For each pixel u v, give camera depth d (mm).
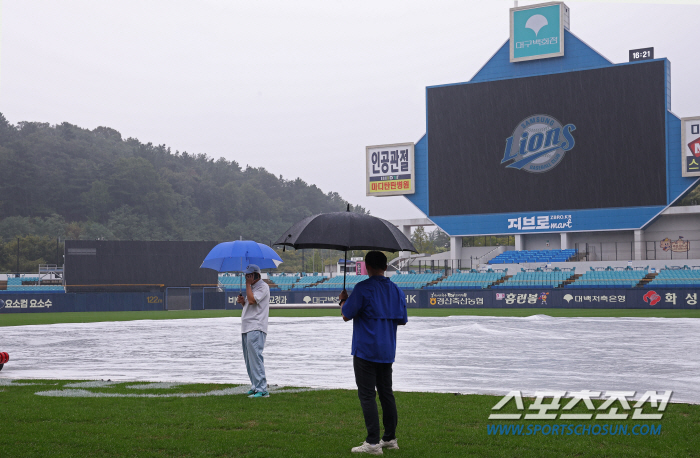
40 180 180375
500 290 48875
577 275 51625
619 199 51438
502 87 55250
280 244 7270
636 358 14945
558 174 53406
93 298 54344
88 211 181500
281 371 13070
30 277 76062
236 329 27938
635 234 52469
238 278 68250
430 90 57938
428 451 6539
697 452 6406
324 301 55031
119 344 20125
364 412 6598
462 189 56844
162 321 35500
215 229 194875
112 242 60188
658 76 50062
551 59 54312
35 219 166750
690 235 54281
